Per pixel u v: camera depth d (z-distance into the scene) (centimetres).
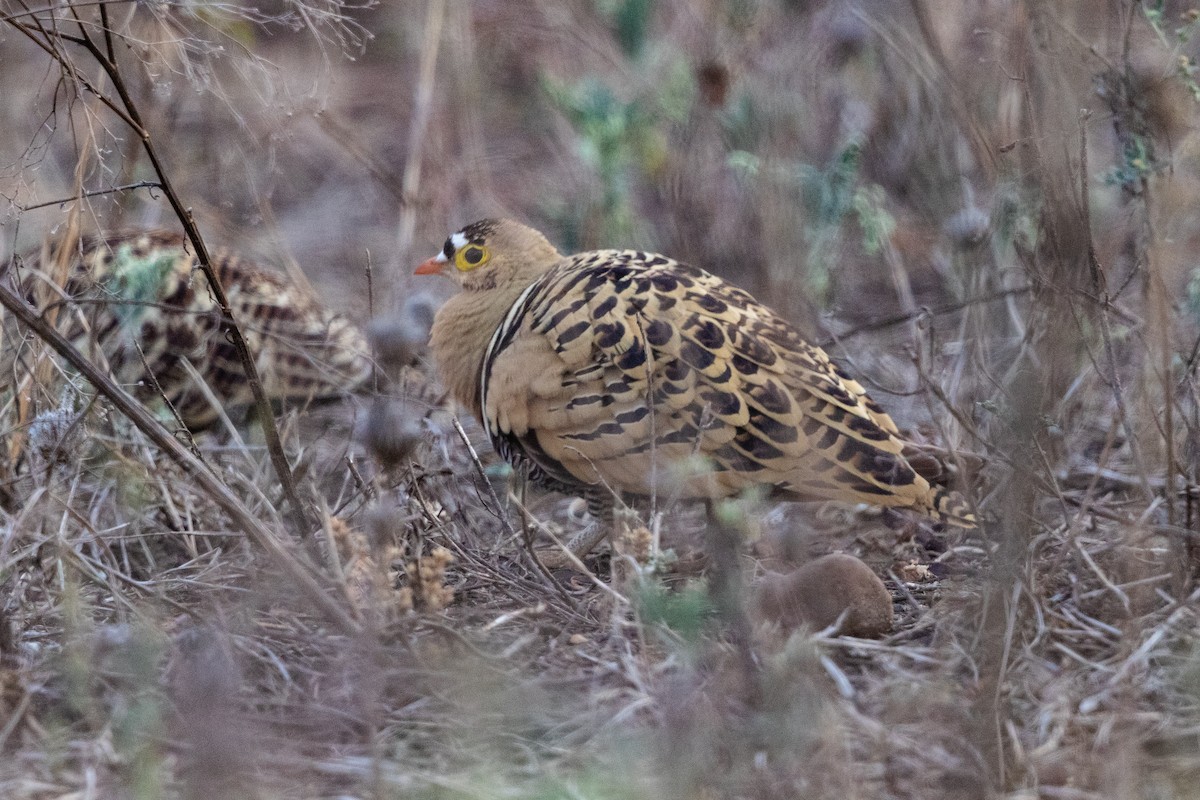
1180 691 732
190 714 657
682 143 1370
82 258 1055
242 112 1359
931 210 1399
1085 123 925
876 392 1203
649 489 852
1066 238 885
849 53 1414
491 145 1656
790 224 1230
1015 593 764
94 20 1081
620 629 788
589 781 648
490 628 824
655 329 859
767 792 628
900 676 745
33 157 1107
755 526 891
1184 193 955
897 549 959
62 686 732
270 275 1169
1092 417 1086
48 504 884
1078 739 695
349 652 754
